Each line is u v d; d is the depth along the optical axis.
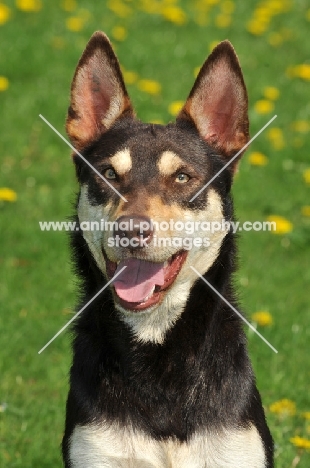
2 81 13.22
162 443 5.27
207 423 5.28
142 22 16.14
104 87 6.01
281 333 8.21
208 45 15.29
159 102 13.09
